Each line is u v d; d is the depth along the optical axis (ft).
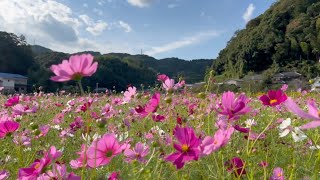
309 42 178.29
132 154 6.41
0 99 30.07
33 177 4.55
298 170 7.40
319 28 180.34
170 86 8.34
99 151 4.49
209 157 8.11
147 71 159.12
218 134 4.50
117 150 4.53
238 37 215.10
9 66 168.04
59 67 4.22
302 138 7.45
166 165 7.36
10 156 8.78
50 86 113.80
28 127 13.01
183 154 4.47
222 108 4.97
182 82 13.58
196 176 7.17
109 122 12.60
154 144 6.86
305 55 178.70
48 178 4.57
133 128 11.91
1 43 169.58
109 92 35.09
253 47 188.96
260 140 9.43
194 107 12.64
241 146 9.27
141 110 6.45
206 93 8.96
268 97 6.48
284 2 212.02
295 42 183.73
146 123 12.09
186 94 18.33
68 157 9.90
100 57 144.97
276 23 198.29
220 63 205.87
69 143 11.23
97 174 7.59
